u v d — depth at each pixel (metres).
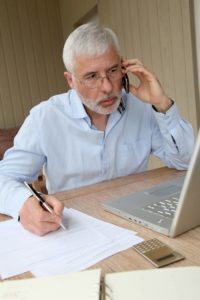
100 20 3.41
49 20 4.29
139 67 1.25
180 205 0.65
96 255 0.64
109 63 1.07
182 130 1.27
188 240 0.67
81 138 1.34
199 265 0.57
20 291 0.49
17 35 4.14
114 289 0.48
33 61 4.26
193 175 0.62
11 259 0.67
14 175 1.22
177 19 2.38
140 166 1.46
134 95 1.33
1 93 4.12
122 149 1.40
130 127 1.42
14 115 4.23
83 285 0.49
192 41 2.31
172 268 0.52
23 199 0.89
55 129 1.31
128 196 0.94
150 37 2.70
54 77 4.39
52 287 0.49
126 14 2.95
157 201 0.87
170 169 1.29
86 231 0.76
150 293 0.46
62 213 0.85
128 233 0.73
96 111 1.19
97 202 0.96
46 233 0.77
